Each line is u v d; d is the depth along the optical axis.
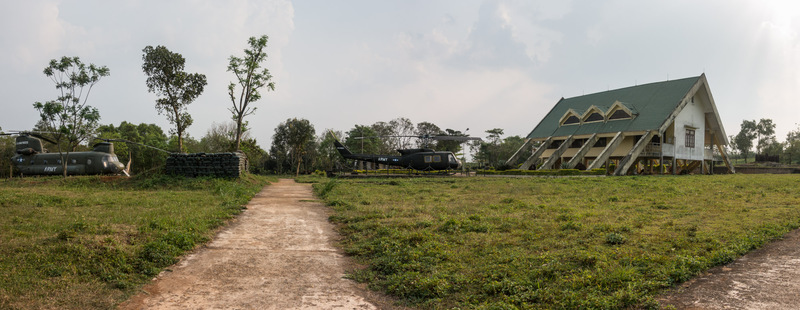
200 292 5.78
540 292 5.20
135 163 58.41
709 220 9.39
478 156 79.44
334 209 13.33
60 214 10.34
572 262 6.34
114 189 19.30
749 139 90.62
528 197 16.11
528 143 50.25
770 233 7.71
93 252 6.68
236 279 6.35
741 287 5.06
